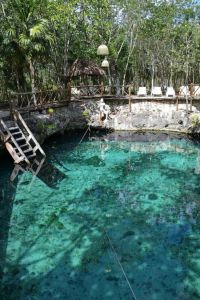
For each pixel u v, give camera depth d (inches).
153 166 410.6
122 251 226.2
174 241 239.3
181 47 753.0
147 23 806.5
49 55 527.2
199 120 534.3
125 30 777.6
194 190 335.6
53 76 655.8
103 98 611.8
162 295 183.5
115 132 584.7
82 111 581.0
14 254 218.8
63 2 599.8
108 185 347.9
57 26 604.4
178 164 418.0
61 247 229.1
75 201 305.4
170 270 205.6
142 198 316.5
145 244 235.1
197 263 212.8
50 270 203.8
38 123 461.7
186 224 265.0
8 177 353.1
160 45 821.2
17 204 294.8
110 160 433.7
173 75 874.1
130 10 759.7
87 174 378.0
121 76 871.7
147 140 534.0
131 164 418.3
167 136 554.6
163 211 289.1
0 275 197.2
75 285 190.4
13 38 452.4
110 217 276.1
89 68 644.7
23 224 259.6
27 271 201.9
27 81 568.4
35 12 532.4
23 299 178.2
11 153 376.2
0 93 535.8
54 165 403.2
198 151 474.0
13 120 408.8
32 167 386.9
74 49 685.3
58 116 524.4
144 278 197.8
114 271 204.1
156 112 594.2
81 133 571.8
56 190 328.5
